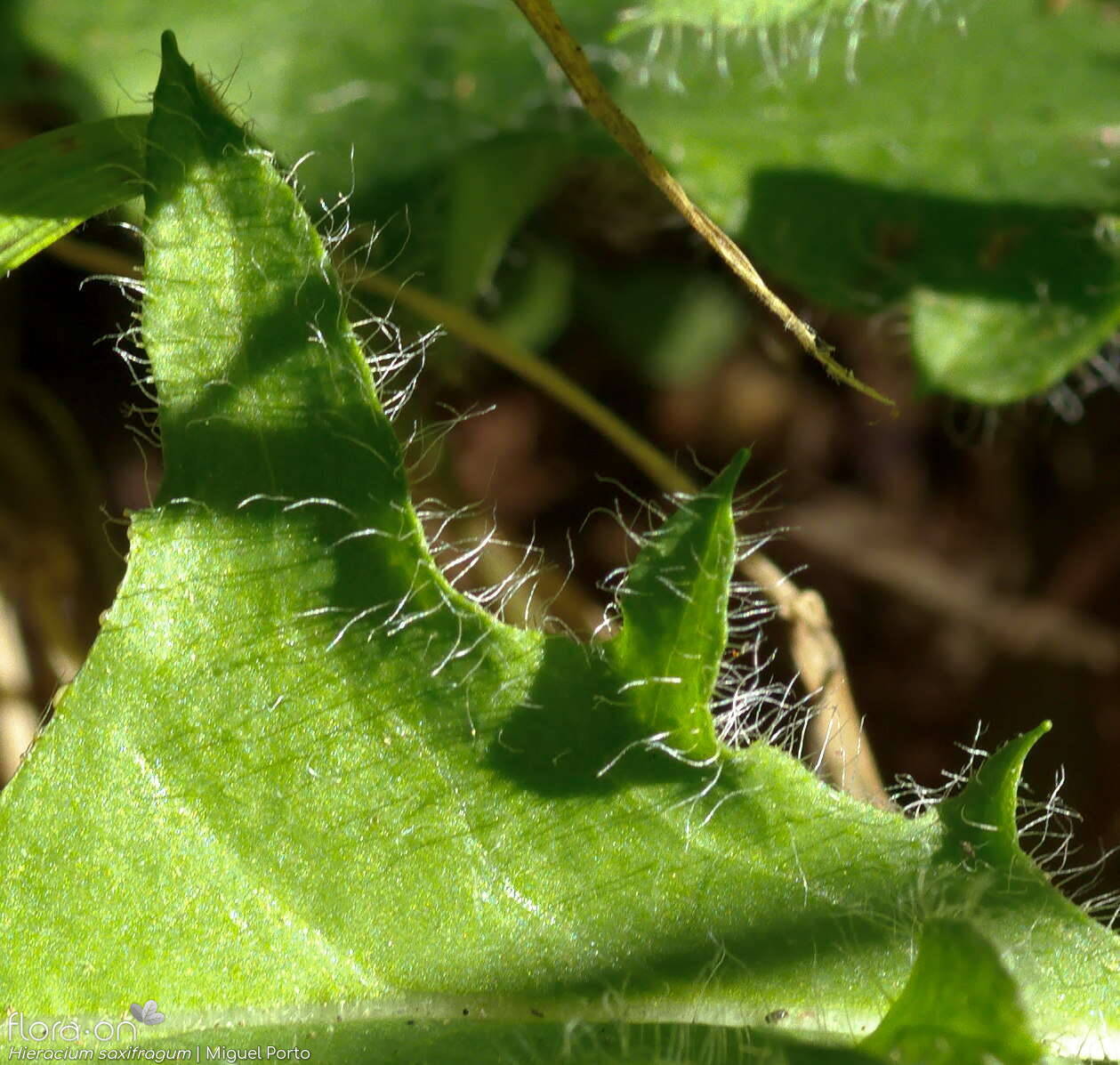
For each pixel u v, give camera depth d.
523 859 0.11
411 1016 0.11
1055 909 0.11
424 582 0.11
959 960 0.10
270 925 0.11
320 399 0.11
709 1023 0.11
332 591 0.11
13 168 0.11
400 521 0.11
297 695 0.11
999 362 0.12
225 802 0.11
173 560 0.11
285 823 0.11
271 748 0.11
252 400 0.11
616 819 0.11
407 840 0.11
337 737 0.11
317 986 0.11
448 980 0.11
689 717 0.11
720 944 0.11
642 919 0.11
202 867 0.11
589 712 0.11
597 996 0.11
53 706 0.11
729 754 0.11
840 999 0.11
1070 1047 0.11
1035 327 0.12
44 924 0.11
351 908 0.11
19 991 0.11
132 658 0.11
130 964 0.11
